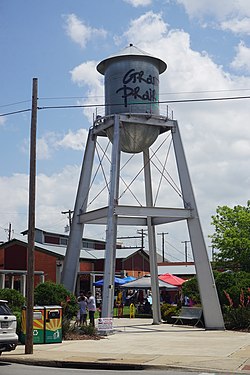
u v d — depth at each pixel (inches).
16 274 1700.3
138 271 2433.6
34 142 762.8
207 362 613.0
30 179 753.6
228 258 1895.9
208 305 1053.8
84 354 692.7
